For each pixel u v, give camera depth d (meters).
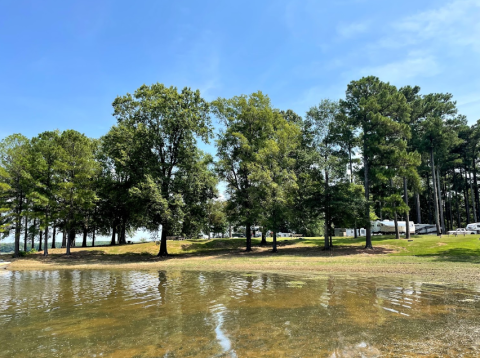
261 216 27.44
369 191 26.92
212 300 9.84
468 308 8.06
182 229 30.69
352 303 8.82
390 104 26.20
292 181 26.66
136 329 6.92
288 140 27.67
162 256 30.66
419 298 9.34
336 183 26.89
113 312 8.65
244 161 29.27
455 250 22.22
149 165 29.69
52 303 10.21
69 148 32.84
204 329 6.76
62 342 6.21
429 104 35.69
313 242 36.53
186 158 31.33
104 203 37.69
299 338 5.98
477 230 37.78
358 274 14.91
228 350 5.46
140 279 15.88
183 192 30.25
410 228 40.41
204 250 35.03
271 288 11.74
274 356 5.10
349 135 25.91
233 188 32.62
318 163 26.27
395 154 24.14
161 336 6.37
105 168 38.16
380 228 41.28
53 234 43.12
